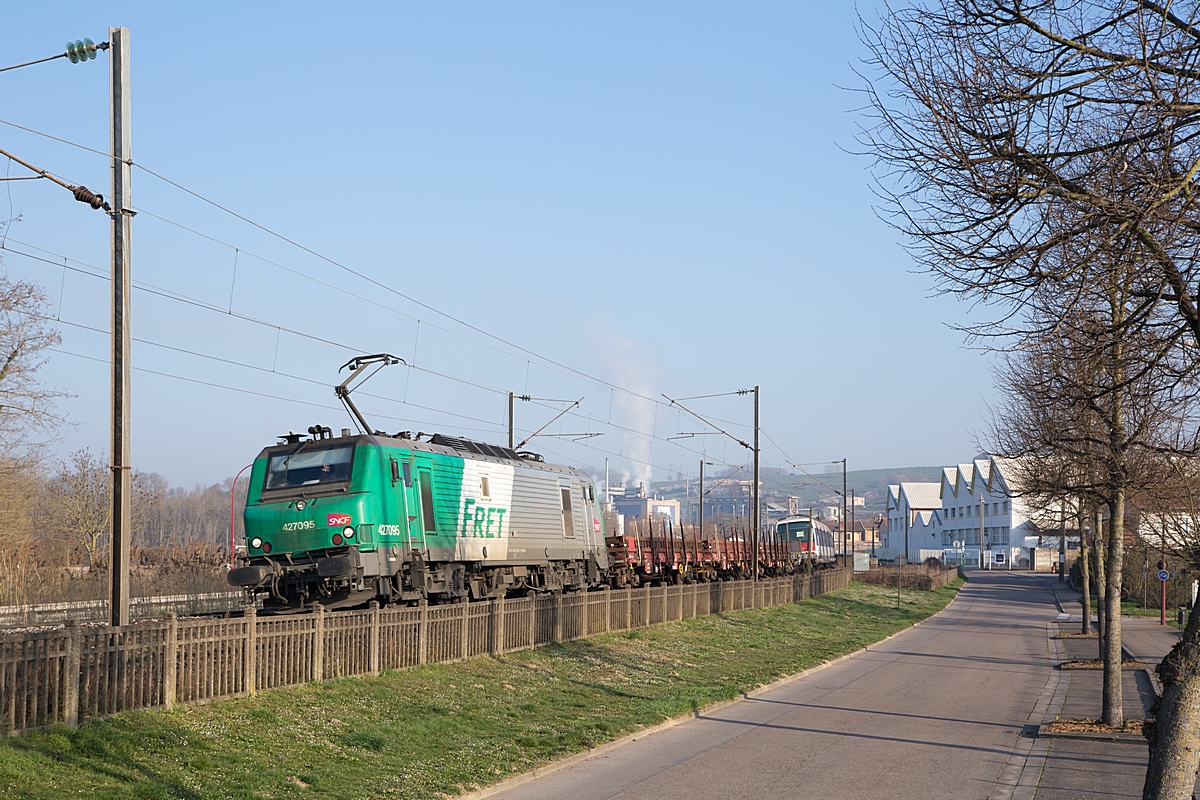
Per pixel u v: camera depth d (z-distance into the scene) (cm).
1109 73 757
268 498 2102
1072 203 762
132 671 1175
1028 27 785
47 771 956
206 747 1134
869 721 1808
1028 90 770
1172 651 692
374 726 1356
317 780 1095
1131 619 4616
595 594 2630
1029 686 2394
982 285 805
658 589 3139
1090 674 2659
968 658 3052
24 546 3716
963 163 772
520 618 2188
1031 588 7475
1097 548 2716
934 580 7269
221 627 1320
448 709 1552
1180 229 799
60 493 4541
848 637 3650
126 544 1433
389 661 1702
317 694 1455
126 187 1496
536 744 1412
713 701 1903
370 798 1059
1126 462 1736
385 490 2112
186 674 1265
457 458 2458
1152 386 970
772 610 4403
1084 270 782
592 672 2117
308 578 2022
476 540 2505
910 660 2953
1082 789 1280
